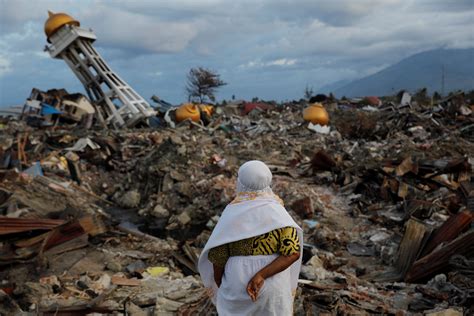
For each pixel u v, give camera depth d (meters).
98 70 36.91
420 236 7.52
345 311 5.08
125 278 7.32
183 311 5.25
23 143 19.78
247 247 2.90
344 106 41.31
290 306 2.99
